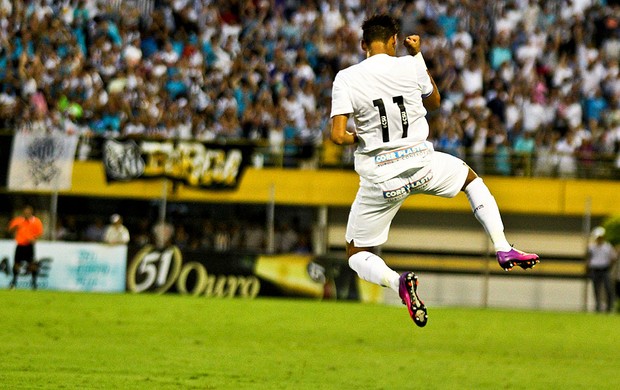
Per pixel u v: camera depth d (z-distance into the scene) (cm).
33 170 6350
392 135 1886
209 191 6506
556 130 6919
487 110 6862
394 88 1878
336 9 7431
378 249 6675
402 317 4894
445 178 1916
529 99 6925
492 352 3653
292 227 6619
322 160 6575
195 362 2992
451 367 3152
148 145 6462
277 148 6569
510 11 7556
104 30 7138
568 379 2981
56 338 3450
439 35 7350
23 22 7075
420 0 7575
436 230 6675
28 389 2397
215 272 5953
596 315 5719
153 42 7269
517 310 5997
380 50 1930
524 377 2988
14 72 6894
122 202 6744
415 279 1825
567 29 7531
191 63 7031
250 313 4750
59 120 6675
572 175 6619
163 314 4478
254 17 7500
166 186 6450
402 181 1888
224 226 6569
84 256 5931
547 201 6581
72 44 7056
